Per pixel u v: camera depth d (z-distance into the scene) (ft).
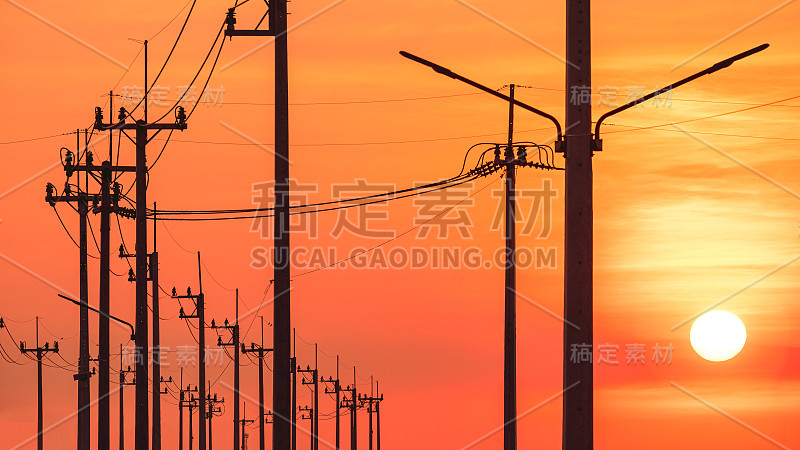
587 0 204.44
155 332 461.37
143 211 372.99
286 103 253.44
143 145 371.97
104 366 396.16
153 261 443.73
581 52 203.82
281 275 249.75
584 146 202.80
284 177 251.60
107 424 394.93
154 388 468.34
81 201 425.69
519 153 364.58
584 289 201.67
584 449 200.54
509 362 366.43
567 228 202.80
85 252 435.94
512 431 365.20
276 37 255.29
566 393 201.46
